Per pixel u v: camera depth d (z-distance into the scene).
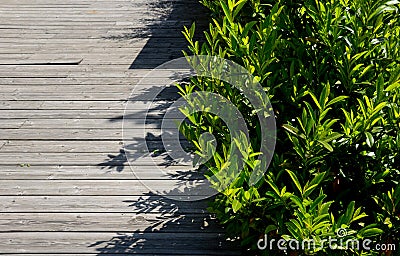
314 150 2.50
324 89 2.43
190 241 3.11
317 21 2.82
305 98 2.84
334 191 2.71
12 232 3.22
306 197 2.42
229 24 3.02
